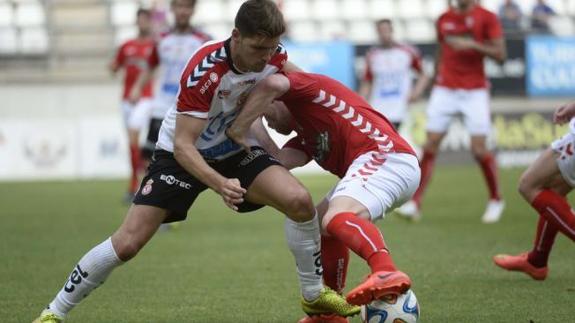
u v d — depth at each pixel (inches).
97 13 3398.1
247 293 888.9
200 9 3501.5
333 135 696.4
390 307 634.2
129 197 1891.0
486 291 871.1
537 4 3260.3
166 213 689.6
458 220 1553.9
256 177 686.5
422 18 3469.5
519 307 787.4
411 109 2864.2
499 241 1262.3
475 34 1539.1
